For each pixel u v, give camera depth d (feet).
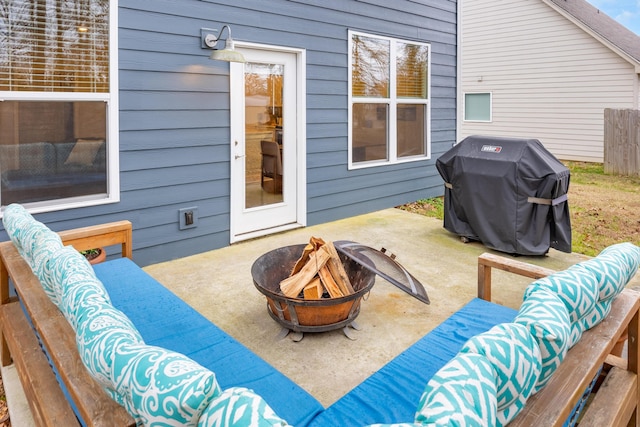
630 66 36.27
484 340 3.95
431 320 10.69
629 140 33.14
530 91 42.47
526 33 42.01
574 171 35.94
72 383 4.83
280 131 17.53
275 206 17.81
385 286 12.75
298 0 17.17
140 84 13.50
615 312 6.40
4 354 9.14
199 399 3.30
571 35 39.19
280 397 6.32
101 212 13.21
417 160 23.58
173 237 14.85
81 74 12.42
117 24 12.83
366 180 21.18
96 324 4.47
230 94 15.65
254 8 15.83
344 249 10.07
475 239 16.81
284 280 10.11
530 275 8.84
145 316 8.64
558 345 4.30
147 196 14.07
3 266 9.22
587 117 39.19
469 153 16.14
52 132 12.21
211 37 14.74
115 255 13.64
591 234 19.45
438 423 3.10
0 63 11.18
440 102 24.53
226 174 15.96
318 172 19.01
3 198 11.70
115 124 13.11
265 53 16.61
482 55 45.50
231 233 16.35
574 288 5.18
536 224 14.78
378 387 6.55
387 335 9.98
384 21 20.76
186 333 8.04
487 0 44.32
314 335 9.98
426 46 23.13
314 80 18.21
